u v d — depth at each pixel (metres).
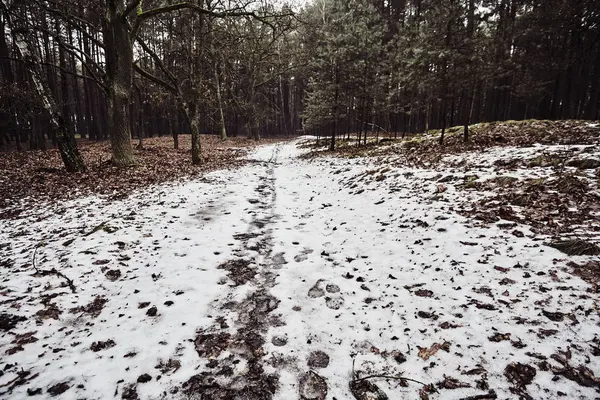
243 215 8.25
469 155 11.18
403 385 2.76
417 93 23.91
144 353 3.26
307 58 36.56
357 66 20.22
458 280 4.25
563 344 2.92
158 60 16.48
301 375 2.97
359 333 3.54
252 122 43.22
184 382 2.88
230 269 5.19
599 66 23.38
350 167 14.34
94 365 3.09
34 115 20.33
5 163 15.10
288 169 17.50
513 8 23.22
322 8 32.28
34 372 2.99
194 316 3.89
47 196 9.91
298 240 6.54
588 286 3.61
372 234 6.41
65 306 4.10
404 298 4.10
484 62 13.21
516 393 2.51
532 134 12.81
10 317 3.82
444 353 3.06
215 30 17.97
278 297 4.37
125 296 4.35
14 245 6.17
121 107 14.12
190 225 7.32
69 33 24.19
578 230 4.85
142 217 7.77
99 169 13.95
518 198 6.32
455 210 6.57
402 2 36.06
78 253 5.57
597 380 2.51
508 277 4.09
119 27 13.20
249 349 3.33
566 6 18.66
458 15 12.89
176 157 20.31
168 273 4.98
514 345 3.00
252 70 39.22
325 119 23.58
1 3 11.49
